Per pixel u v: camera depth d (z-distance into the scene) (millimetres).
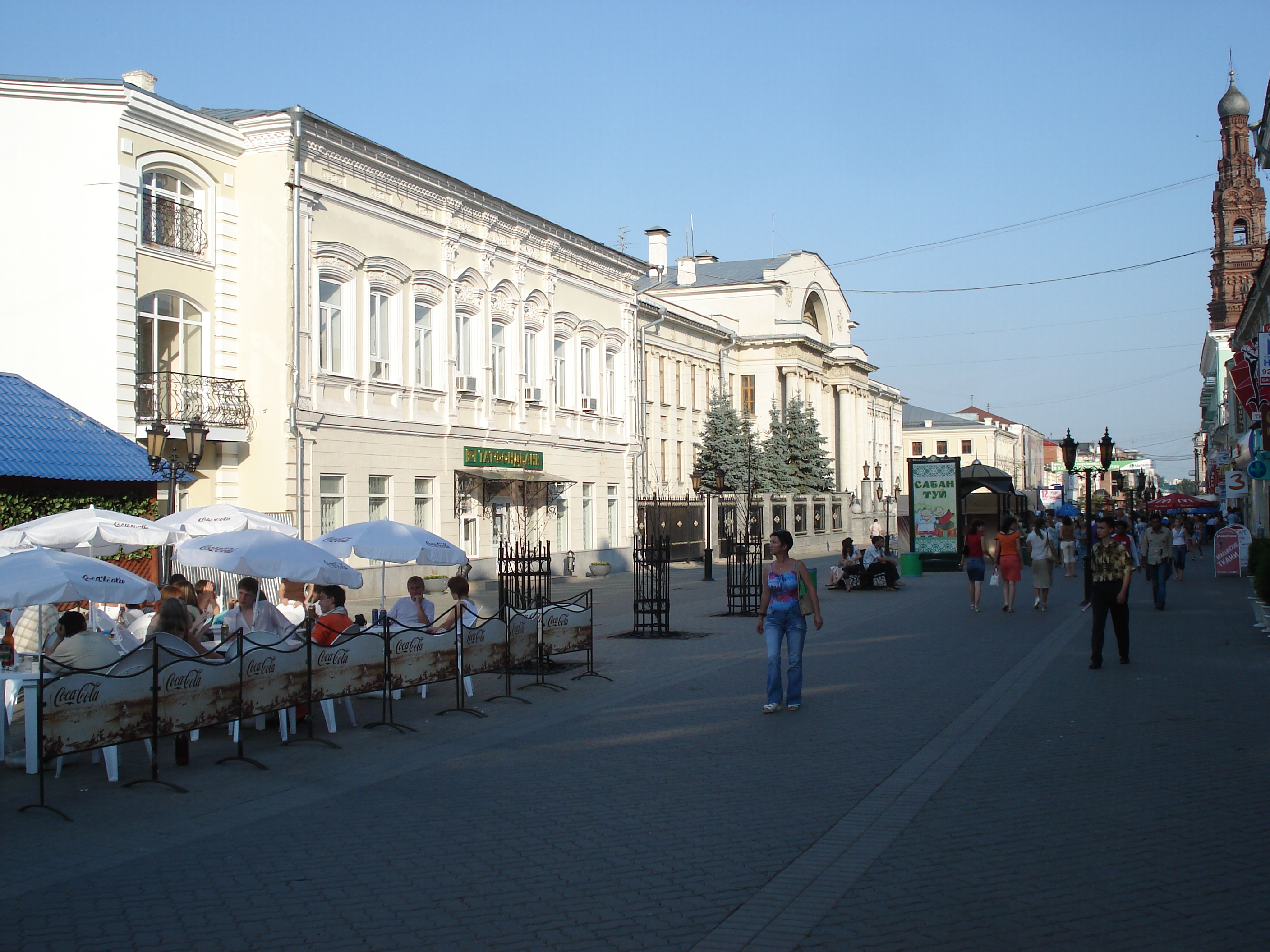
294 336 27328
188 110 25922
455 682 14180
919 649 17453
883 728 10789
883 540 33500
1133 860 6516
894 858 6633
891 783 8508
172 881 6430
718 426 55844
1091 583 24109
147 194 25344
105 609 17281
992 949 5203
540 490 38344
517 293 37000
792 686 12016
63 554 10875
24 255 24312
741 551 24938
